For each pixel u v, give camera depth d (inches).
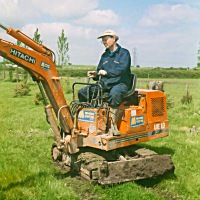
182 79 2437.3
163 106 291.7
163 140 406.3
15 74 2060.8
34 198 220.8
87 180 254.8
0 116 610.5
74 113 273.9
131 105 279.4
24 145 380.2
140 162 246.2
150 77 2591.0
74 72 2209.6
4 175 260.4
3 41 222.8
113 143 246.7
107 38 265.0
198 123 532.7
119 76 258.5
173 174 281.0
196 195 245.3
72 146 259.3
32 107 772.0
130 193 230.7
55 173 278.1
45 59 242.8
